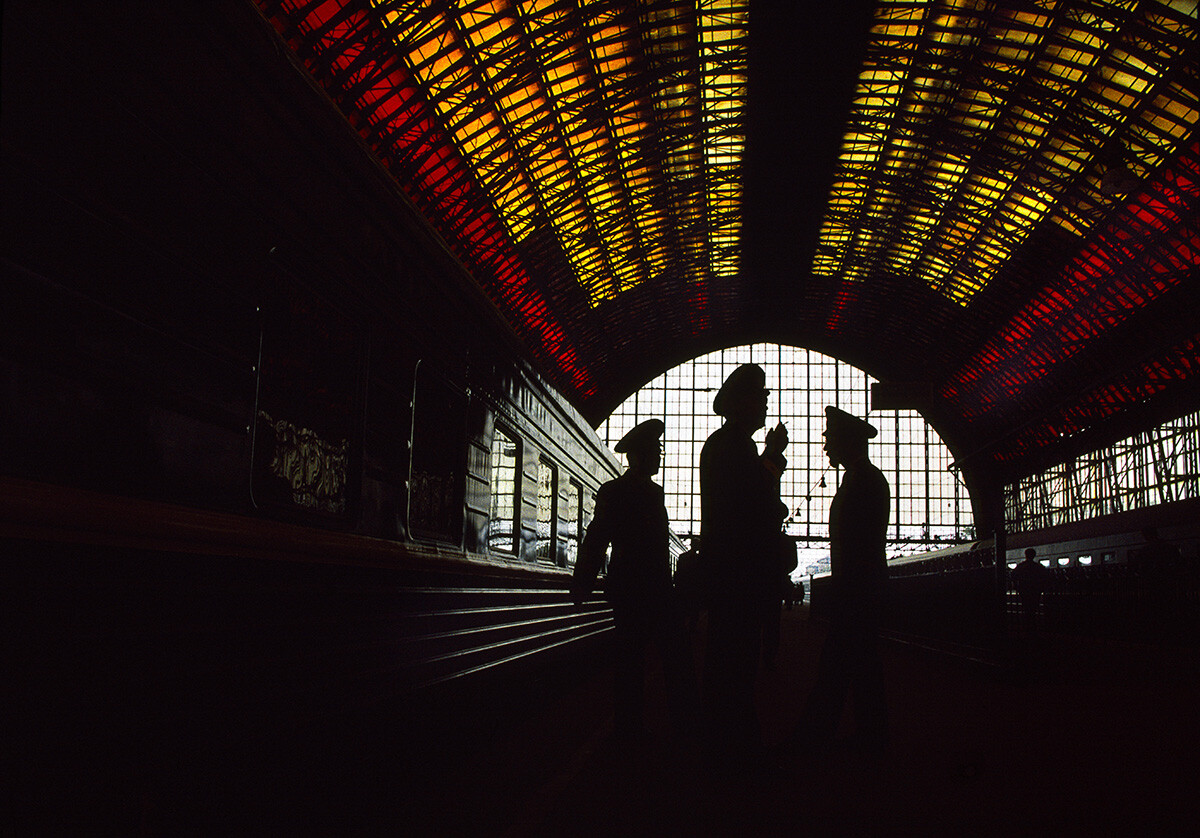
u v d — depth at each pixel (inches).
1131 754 182.7
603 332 1833.2
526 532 309.1
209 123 109.5
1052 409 1718.8
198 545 101.2
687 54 1016.9
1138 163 1089.4
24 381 79.4
